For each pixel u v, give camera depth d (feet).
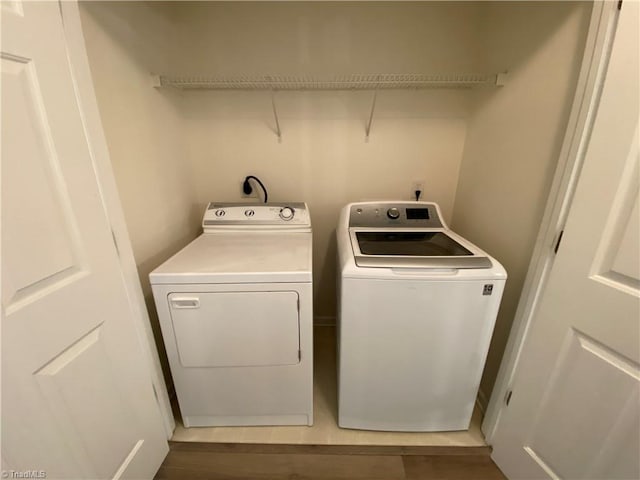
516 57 4.22
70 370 2.64
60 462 2.60
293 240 5.02
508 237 4.32
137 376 3.61
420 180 6.20
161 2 4.82
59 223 2.51
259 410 4.63
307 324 4.03
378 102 5.69
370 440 4.60
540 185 3.66
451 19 5.23
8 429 2.18
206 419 4.69
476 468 4.23
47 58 2.38
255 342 4.10
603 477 2.85
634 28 2.31
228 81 5.04
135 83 4.20
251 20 5.24
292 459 4.34
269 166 6.11
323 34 5.32
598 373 2.79
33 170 2.27
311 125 5.83
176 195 5.42
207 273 3.73
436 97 5.66
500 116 4.61
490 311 3.80
